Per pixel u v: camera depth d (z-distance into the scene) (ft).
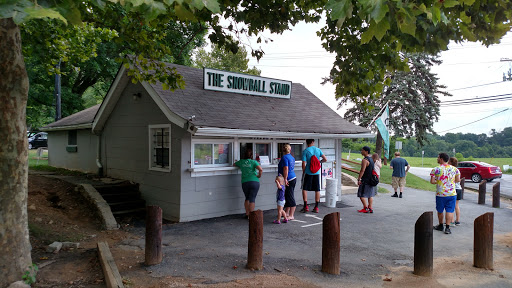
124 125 33.17
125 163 33.14
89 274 15.12
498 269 17.62
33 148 86.12
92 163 39.40
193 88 30.91
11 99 12.62
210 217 27.94
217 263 17.15
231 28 20.97
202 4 8.11
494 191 37.01
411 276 16.34
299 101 40.16
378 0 8.46
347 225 26.27
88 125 37.45
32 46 29.32
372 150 152.87
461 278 16.25
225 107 30.09
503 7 15.16
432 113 68.74
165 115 27.37
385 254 19.61
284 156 26.99
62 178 34.83
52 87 67.72
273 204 32.30
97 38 37.14
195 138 27.02
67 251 18.28
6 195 12.69
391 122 66.80
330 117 39.17
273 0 21.15
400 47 16.52
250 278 15.19
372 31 10.32
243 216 28.68
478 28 15.76
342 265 17.60
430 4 11.56
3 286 12.54
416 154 272.51
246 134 27.17
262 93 36.24
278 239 22.06
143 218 27.96
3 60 12.38
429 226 16.44
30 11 6.51
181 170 26.30
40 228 20.97
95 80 75.82
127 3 8.20
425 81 68.49
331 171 37.19
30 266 13.48
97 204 26.23
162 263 16.93
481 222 17.63
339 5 8.88
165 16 19.06
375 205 35.45
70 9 7.81
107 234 22.57
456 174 24.52
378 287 14.92
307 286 14.62
